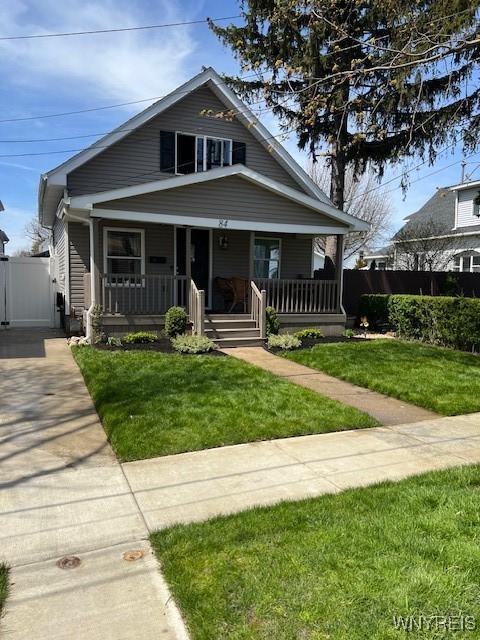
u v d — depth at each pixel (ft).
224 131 43.19
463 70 32.30
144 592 8.00
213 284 43.57
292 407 18.99
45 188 37.91
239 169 34.40
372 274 50.78
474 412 19.65
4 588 8.06
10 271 42.75
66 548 9.35
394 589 7.69
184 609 7.46
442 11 20.39
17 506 11.07
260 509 10.80
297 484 12.42
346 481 12.66
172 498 11.55
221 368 25.07
